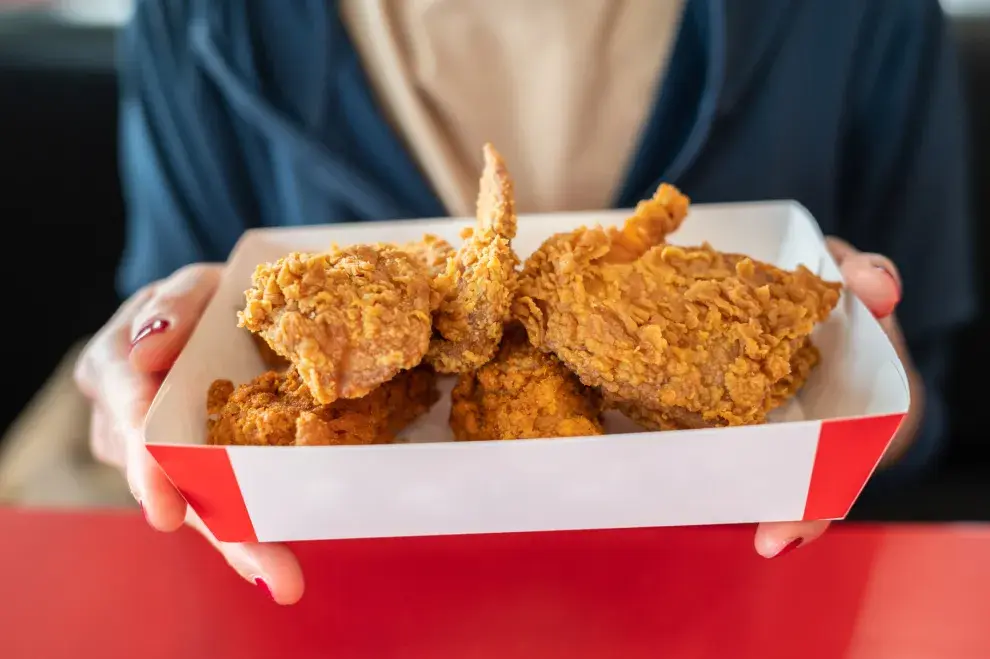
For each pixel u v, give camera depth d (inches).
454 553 11.9
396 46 17.6
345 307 11.2
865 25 18.5
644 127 17.7
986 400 23.3
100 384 14.0
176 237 19.9
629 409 12.5
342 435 11.6
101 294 25.3
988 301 22.9
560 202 18.4
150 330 12.9
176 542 12.3
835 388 12.8
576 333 11.7
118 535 12.3
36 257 24.7
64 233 24.6
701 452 10.6
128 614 11.3
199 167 19.7
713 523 11.3
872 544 11.9
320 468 10.5
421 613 11.2
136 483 11.7
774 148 18.0
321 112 18.1
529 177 18.6
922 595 11.2
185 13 19.4
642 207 12.8
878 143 19.5
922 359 20.2
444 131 18.8
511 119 18.2
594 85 17.8
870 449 10.6
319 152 17.8
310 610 11.3
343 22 18.1
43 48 24.0
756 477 10.8
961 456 23.6
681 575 11.6
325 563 11.8
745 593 11.4
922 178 19.2
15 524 12.5
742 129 18.0
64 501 19.4
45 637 11.1
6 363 25.2
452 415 12.7
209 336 12.8
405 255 12.4
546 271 12.1
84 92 23.8
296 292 11.1
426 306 11.6
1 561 12.0
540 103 17.8
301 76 18.1
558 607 11.2
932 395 19.7
